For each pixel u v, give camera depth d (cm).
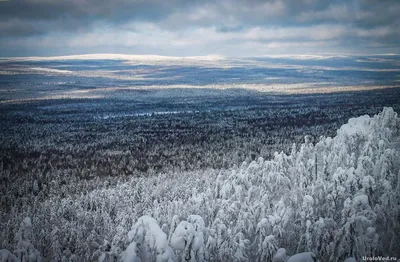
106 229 5475
